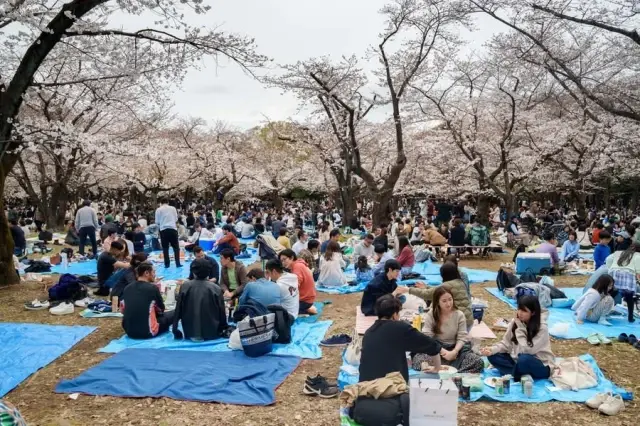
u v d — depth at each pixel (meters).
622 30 6.52
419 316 6.03
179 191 41.34
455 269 6.11
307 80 17.06
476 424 4.12
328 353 5.92
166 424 4.14
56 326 6.97
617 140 16.52
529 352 4.98
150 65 10.19
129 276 7.76
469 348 5.14
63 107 18.17
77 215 13.30
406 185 30.14
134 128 21.61
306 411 4.38
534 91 19.81
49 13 8.59
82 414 4.35
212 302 6.38
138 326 6.38
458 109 20.33
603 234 9.65
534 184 30.61
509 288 8.92
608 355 5.83
